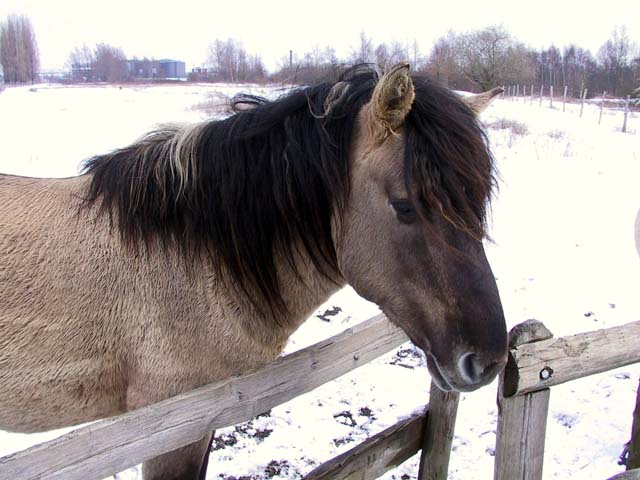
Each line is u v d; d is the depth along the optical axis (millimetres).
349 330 2326
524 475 2168
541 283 6230
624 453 3572
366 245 1812
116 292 2029
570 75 44062
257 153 1993
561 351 2061
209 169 2006
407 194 1669
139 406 2109
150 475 2189
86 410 2143
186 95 25250
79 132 13062
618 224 8289
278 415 3945
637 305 5773
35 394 2020
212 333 2055
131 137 12617
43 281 1988
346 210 1861
